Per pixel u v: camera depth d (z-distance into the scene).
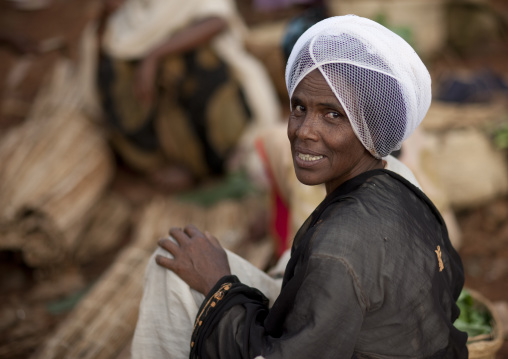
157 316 2.21
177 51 4.85
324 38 1.70
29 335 3.53
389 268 1.68
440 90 5.25
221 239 4.08
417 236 1.78
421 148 2.95
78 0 8.77
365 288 1.65
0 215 4.02
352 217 1.71
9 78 6.00
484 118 4.72
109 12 5.15
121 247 4.46
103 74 5.06
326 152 1.76
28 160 4.54
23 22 7.96
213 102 4.98
